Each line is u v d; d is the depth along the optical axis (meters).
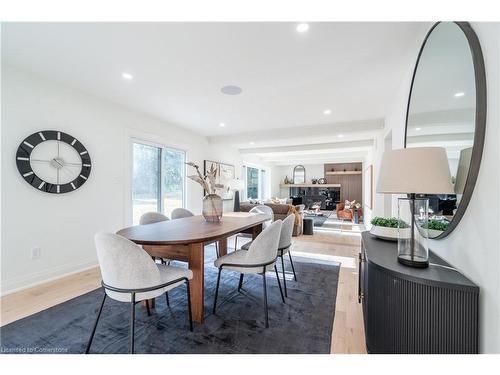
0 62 2.29
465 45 1.13
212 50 2.05
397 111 2.85
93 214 3.12
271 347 1.54
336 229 6.30
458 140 1.20
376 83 2.69
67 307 2.05
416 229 1.30
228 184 6.10
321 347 1.55
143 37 1.88
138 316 1.91
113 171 3.39
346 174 10.90
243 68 2.37
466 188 1.07
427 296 1.08
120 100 3.29
